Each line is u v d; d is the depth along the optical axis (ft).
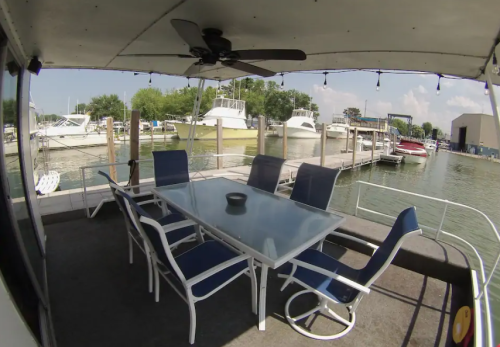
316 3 5.02
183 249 8.11
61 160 37.11
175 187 8.53
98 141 46.85
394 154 45.68
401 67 8.66
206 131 58.75
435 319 5.57
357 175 37.06
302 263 4.80
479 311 4.83
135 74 11.90
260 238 5.08
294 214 6.37
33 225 6.24
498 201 26.55
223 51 6.89
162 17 5.93
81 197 12.17
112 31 6.76
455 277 6.64
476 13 4.57
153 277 6.64
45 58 8.68
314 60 8.95
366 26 5.92
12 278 4.02
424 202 25.18
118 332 5.00
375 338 5.06
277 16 5.76
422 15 4.99
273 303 5.94
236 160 38.55
